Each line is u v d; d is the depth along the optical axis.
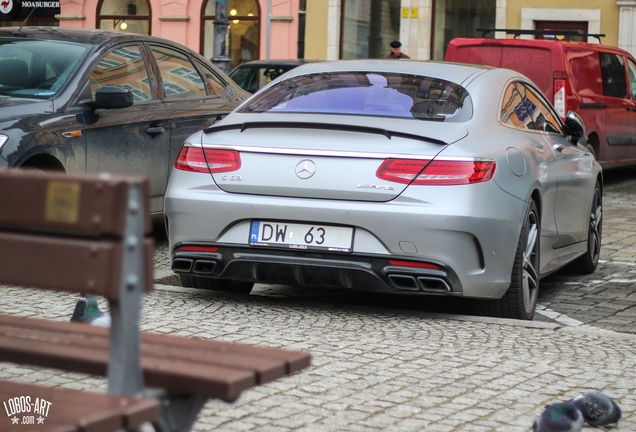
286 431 4.07
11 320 3.33
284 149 6.43
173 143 9.88
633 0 26.27
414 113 6.66
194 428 4.06
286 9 29.83
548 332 6.38
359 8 29.25
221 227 6.53
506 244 6.41
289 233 6.39
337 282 6.36
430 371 5.20
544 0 27.27
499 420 4.37
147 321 6.18
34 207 2.72
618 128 17.81
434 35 28.66
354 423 4.23
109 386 2.65
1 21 33.62
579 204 8.54
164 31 31.27
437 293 6.25
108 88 8.76
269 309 6.84
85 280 2.64
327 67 7.57
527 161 6.89
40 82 8.84
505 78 7.61
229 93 11.23
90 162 8.75
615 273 9.59
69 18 32.03
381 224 6.17
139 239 2.63
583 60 16.69
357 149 6.29
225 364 2.88
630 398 4.86
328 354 5.48
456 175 6.16
